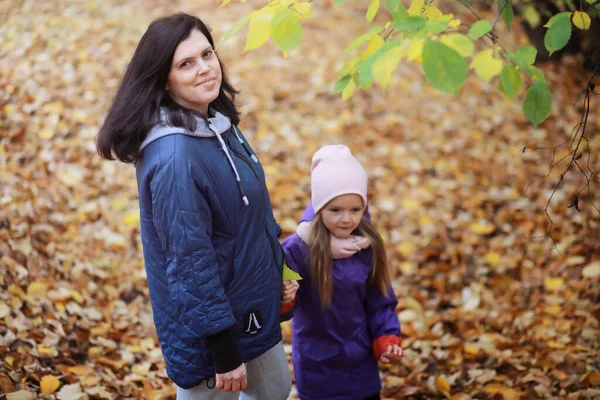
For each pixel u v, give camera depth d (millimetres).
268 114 6168
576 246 4812
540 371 3629
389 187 5578
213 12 7562
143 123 2154
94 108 5637
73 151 5121
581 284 4398
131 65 2213
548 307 4281
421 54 1778
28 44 6258
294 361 2951
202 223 2135
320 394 2906
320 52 7223
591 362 3639
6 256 3766
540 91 1954
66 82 5859
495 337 4043
